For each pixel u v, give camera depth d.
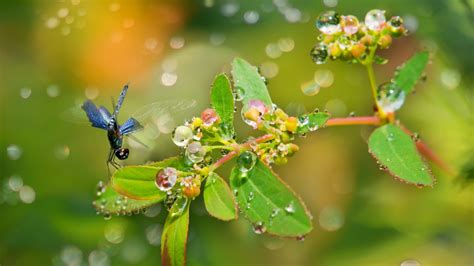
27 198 0.65
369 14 0.44
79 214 0.64
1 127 0.70
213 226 0.62
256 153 0.41
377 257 0.60
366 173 0.65
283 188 0.40
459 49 0.61
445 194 0.59
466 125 0.59
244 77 0.42
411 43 0.65
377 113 0.45
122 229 0.64
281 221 0.40
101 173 0.67
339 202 0.65
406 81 0.45
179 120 0.60
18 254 0.62
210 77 0.71
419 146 0.49
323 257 0.61
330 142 0.67
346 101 0.69
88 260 0.61
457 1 0.62
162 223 0.64
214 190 0.40
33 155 0.69
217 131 0.41
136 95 0.70
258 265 0.61
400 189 0.63
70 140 0.69
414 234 0.60
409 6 0.65
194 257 0.60
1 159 0.68
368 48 0.44
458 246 0.58
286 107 0.70
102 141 0.69
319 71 0.71
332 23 0.44
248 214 0.40
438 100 0.61
